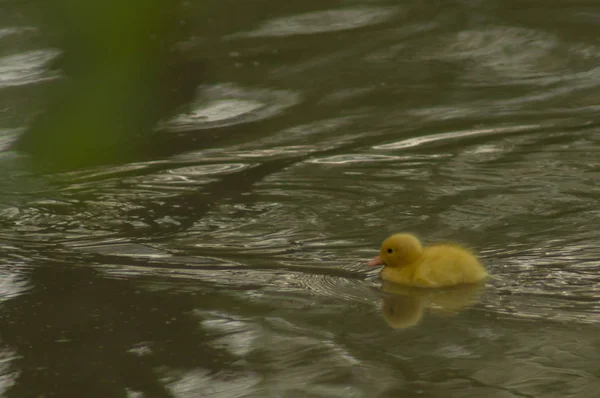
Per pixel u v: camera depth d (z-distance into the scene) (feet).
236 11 78.74
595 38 70.85
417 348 25.25
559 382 22.36
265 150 52.49
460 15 77.00
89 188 45.65
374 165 48.32
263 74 66.39
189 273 33.40
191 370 24.04
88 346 26.18
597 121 55.16
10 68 58.18
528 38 71.56
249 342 26.12
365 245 36.40
